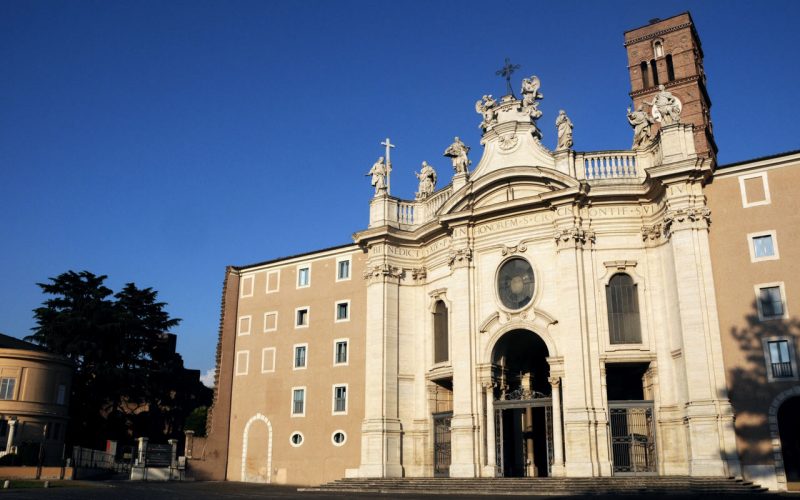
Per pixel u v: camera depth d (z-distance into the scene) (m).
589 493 26.89
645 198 34.22
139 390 58.59
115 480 41.78
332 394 42.44
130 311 60.97
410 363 39.66
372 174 42.69
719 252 31.06
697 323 30.06
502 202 35.84
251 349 47.22
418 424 38.53
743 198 31.14
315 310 44.88
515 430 38.06
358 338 42.38
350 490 33.41
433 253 40.00
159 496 28.09
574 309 33.00
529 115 38.06
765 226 30.41
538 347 38.25
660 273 33.31
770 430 28.39
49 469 40.44
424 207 42.00
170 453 45.72
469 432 34.53
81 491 30.47
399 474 37.41
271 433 44.41
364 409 40.72
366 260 42.59
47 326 57.50
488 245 36.78
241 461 45.19
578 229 34.09
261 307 47.66
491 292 36.16
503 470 34.53
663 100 33.84
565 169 35.28
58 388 52.16
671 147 32.78
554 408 32.91
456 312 36.53
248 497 28.25
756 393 28.95
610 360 32.59
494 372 35.66
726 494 25.62
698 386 29.42
